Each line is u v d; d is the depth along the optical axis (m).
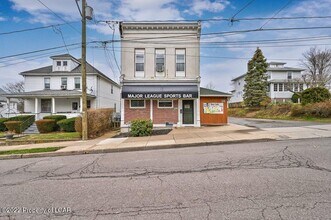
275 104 26.73
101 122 15.23
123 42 16.67
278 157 6.68
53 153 9.20
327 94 20.39
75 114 22.23
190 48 16.88
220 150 8.27
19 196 4.44
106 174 5.80
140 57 16.92
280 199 3.77
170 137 11.87
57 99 25.42
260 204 3.61
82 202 4.02
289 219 3.12
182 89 16.09
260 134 11.37
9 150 9.99
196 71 16.86
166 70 16.80
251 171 5.43
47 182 5.31
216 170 5.66
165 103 16.92
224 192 4.18
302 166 5.64
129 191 4.48
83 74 12.56
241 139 10.07
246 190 4.23
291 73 39.72
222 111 18.03
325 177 4.78
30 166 7.21
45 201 4.13
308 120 18.84
